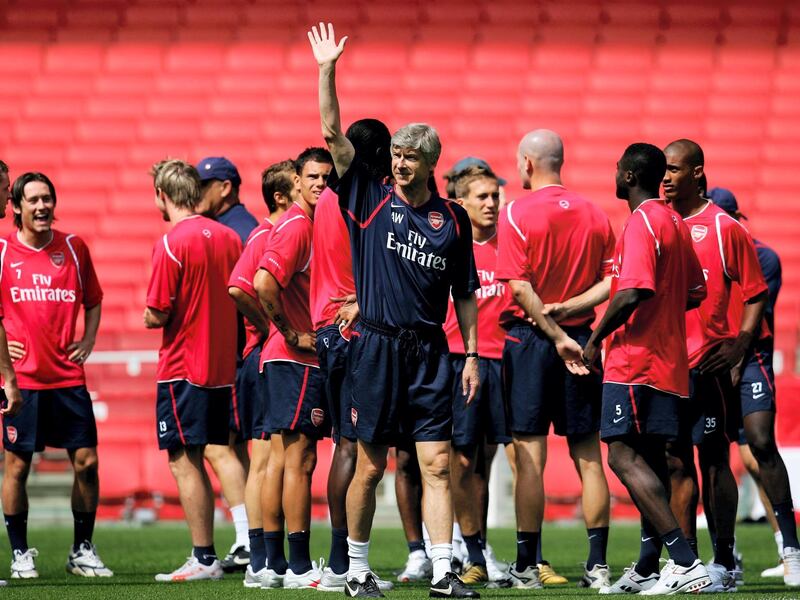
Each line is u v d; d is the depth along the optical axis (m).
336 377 19.56
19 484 24.42
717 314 21.77
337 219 20.34
